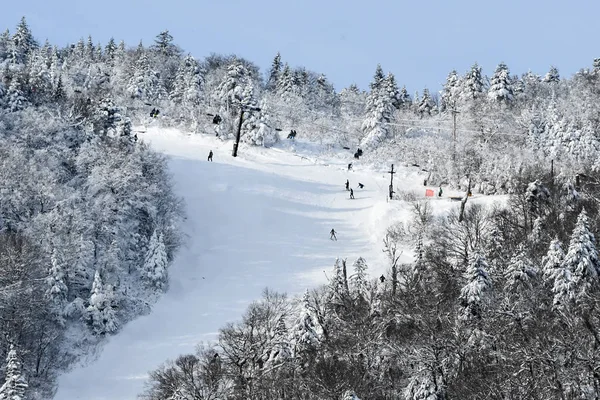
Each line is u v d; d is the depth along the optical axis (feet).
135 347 185.78
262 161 323.37
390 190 291.79
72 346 183.93
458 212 255.91
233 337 157.69
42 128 263.29
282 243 245.45
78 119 291.79
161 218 238.48
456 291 170.91
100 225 221.25
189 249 234.38
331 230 254.27
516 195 248.73
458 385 129.70
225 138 347.77
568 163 303.48
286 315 169.27
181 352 180.14
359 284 190.90
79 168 249.34
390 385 144.36
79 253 204.13
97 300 190.90
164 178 264.31
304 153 352.08
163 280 211.82
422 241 217.36
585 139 321.11
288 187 291.17
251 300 206.08
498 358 131.23
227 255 234.79
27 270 188.65
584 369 116.78
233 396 141.59
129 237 228.43
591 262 139.64
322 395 138.00
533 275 150.61
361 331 156.04
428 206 260.42
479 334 136.67
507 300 142.82
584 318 125.39
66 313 190.90
